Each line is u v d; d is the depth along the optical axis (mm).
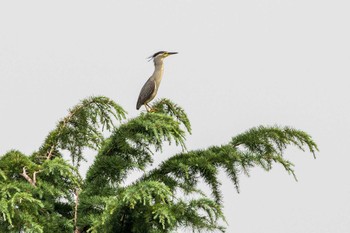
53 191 10562
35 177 10398
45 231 9953
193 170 11742
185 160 11695
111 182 11586
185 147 11477
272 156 11969
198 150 12289
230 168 11734
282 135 12188
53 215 10555
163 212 9289
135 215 9836
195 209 9820
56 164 10242
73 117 12633
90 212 10883
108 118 12703
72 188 11422
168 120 11570
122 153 11945
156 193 9430
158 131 11438
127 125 11695
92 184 11445
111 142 11773
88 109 12609
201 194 11336
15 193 9148
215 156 11805
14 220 9203
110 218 9766
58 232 10297
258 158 11844
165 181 11508
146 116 11602
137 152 11891
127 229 10156
